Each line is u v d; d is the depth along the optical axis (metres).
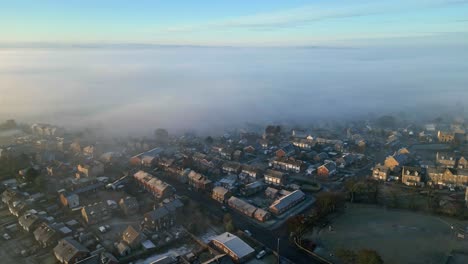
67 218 116.50
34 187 139.00
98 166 156.38
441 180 142.75
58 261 93.56
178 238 104.50
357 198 129.00
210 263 85.81
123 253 95.12
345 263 89.19
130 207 119.31
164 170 165.62
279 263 91.19
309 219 109.94
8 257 95.62
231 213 122.75
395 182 149.50
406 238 102.12
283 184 149.00
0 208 124.94
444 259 91.00
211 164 167.25
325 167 159.75
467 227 108.06
